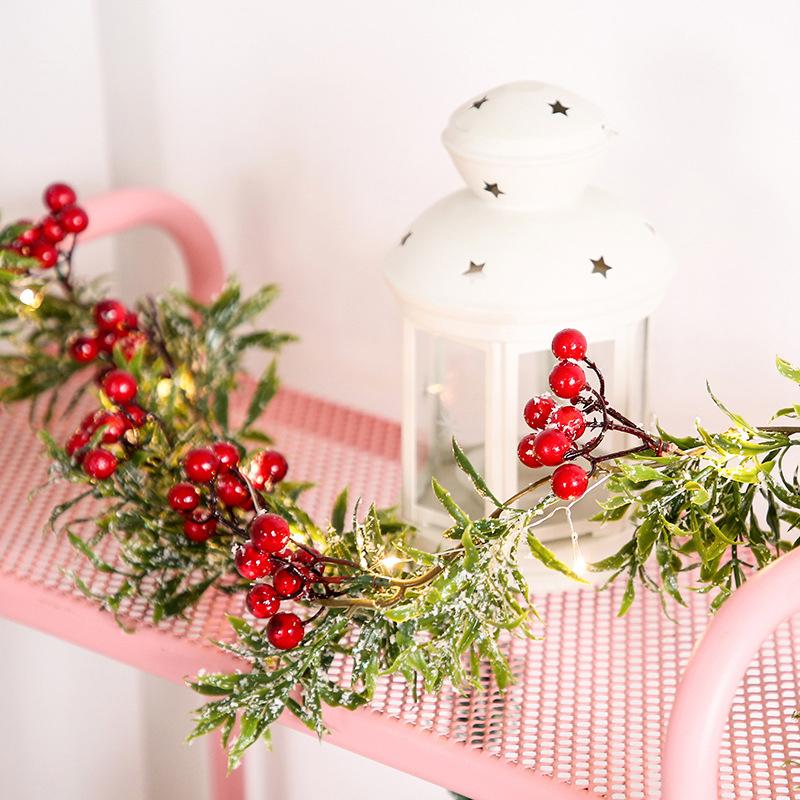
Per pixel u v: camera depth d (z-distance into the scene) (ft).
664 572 2.37
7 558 2.84
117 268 4.37
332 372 4.02
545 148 2.36
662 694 2.41
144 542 2.64
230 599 2.70
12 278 2.96
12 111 3.98
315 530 2.51
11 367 3.32
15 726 4.80
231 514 2.51
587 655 2.54
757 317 3.19
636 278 2.45
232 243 4.06
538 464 2.18
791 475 3.25
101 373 3.10
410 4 3.41
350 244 3.81
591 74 3.21
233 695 2.26
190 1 3.79
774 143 3.01
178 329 3.21
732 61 2.99
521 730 2.31
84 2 3.97
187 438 2.83
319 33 3.60
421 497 2.80
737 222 3.13
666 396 3.40
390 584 2.30
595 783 2.17
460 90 3.43
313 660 2.29
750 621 1.97
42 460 3.33
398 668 2.21
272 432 3.51
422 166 3.58
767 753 2.26
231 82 3.83
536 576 2.67
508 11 3.27
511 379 2.47
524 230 2.43
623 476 2.17
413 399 2.70
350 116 3.65
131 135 4.11
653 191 3.23
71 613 2.65
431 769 2.27
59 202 3.07
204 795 4.97
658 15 3.06
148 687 4.89
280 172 3.85
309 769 4.76
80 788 5.05
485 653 2.27
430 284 2.45
